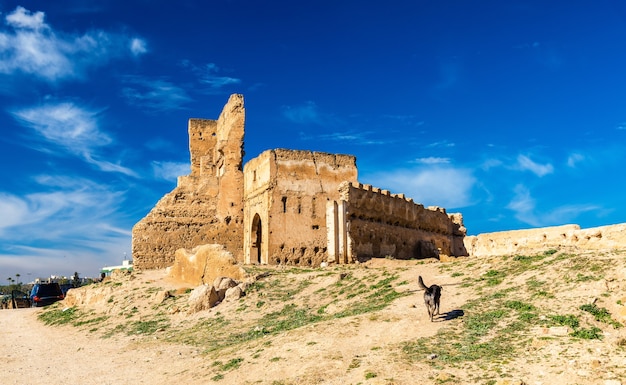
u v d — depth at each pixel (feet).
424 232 177.68
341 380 49.29
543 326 54.90
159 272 148.25
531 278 71.00
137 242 183.32
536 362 47.37
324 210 167.02
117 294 126.21
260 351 62.08
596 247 96.99
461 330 58.85
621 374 42.96
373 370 49.85
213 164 209.87
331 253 134.62
